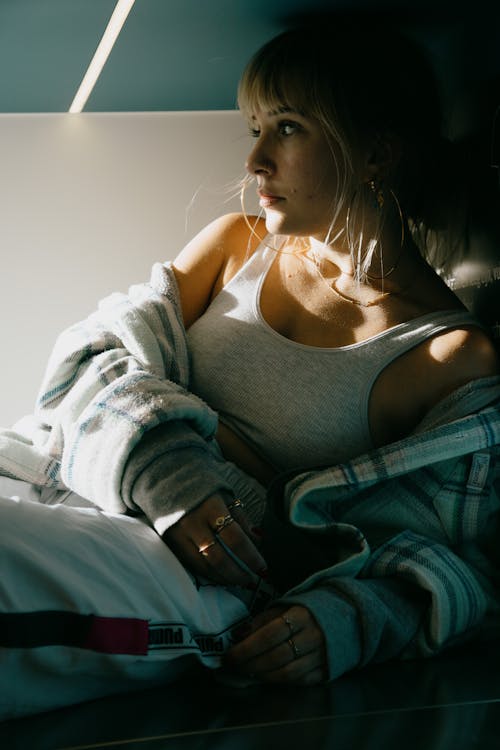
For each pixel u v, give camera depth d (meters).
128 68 1.33
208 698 0.79
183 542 0.88
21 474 1.06
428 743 0.64
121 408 0.95
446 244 1.32
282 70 1.07
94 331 1.16
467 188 1.26
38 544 0.74
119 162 1.60
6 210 1.58
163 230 1.61
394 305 1.13
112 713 0.74
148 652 0.77
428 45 1.25
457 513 1.04
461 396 1.05
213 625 0.85
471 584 0.98
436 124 1.20
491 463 1.05
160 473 0.90
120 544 0.80
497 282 1.21
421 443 1.00
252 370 1.13
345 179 1.09
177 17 1.14
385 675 0.88
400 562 0.96
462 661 0.94
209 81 1.41
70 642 0.73
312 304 1.16
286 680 0.82
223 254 1.28
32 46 1.24
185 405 0.96
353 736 0.66
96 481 0.94
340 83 1.08
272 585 0.97
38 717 0.74
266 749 0.63
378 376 1.09
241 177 1.62
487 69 1.19
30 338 1.60
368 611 0.88
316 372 1.10
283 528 1.03
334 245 1.13
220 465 1.01
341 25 1.13
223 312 1.20
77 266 1.60
